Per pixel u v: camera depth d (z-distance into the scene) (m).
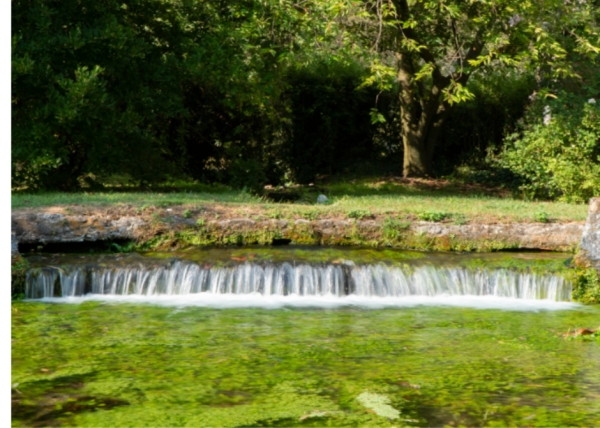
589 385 6.00
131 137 15.41
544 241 11.23
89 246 11.23
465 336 7.68
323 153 21.02
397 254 10.63
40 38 13.40
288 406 5.39
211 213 11.49
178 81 16.03
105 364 6.46
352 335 7.65
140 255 10.40
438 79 18.77
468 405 5.46
